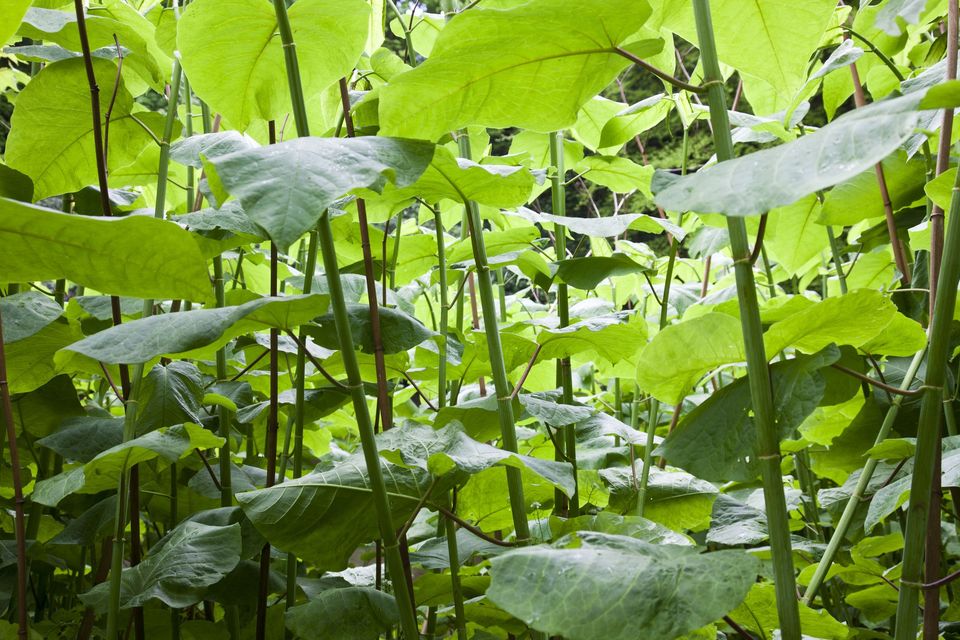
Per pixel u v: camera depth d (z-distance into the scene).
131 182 1.82
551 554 0.83
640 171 1.85
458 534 1.50
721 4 1.10
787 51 1.14
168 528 1.86
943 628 1.54
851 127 0.70
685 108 1.91
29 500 1.57
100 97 1.45
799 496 1.82
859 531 1.67
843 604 1.90
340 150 0.91
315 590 1.47
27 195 1.37
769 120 1.74
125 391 1.27
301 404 1.43
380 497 1.03
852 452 1.58
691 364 1.09
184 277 0.85
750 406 0.99
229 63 1.19
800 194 0.66
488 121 1.13
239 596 1.35
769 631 1.25
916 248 1.76
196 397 1.48
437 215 1.68
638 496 1.60
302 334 1.28
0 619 1.39
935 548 0.98
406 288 2.26
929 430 0.90
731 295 2.14
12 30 0.83
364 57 1.80
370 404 2.81
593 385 3.07
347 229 1.70
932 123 1.45
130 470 1.33
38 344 1.34
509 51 1.01
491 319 1.22
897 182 1.65
